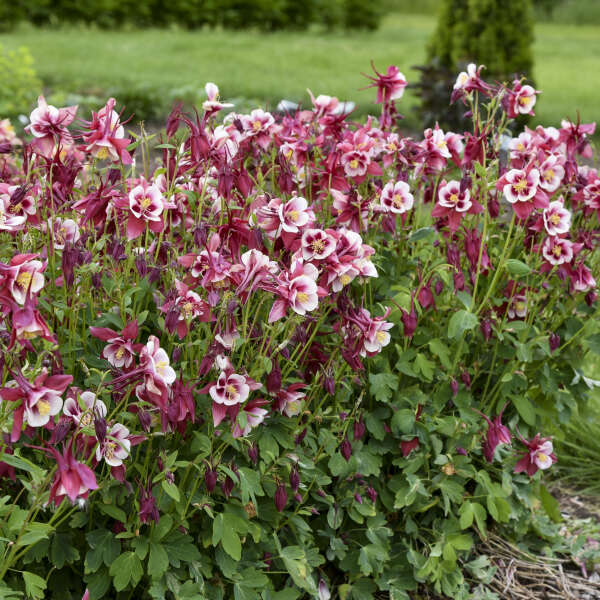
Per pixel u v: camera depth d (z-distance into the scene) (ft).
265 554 8.59
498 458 9.98
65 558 7.32
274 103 31.53
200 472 7.41
